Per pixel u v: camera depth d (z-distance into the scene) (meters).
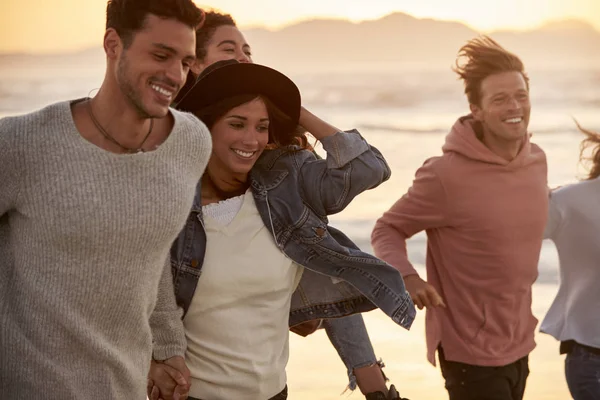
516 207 4.67
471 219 4.65
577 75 49.62
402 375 7.43
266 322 3.45
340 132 3.51
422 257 13.02
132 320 2.96
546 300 10.02
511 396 4.75
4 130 2.72
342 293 3.68
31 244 2.78
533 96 38.53
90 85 54.12
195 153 2.94
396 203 4.85
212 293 3.37
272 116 3.48
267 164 3.55
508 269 4.66
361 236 14.52
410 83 49.03
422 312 9.34
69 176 2.72
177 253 3.34
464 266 4.70
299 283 3.69
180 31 2.71
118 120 2.79
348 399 6.82
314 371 7.45
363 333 4.01
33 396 2.88
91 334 2.87
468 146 4.66
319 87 47.19
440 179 4.66
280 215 3.46
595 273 4.75
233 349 3.40
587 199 4.79
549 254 12.13
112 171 2.76
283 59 88.38
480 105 4.71
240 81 3.33
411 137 26.59
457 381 4.73
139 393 3.11
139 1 2.69
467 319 4.71
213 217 3.41
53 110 2.75
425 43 84.25
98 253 2.78
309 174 3.52
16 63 68.31
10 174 2.72
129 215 2.78
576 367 4.80
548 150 22.66
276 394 3.55
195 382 3.43
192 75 4.17
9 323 2.86
